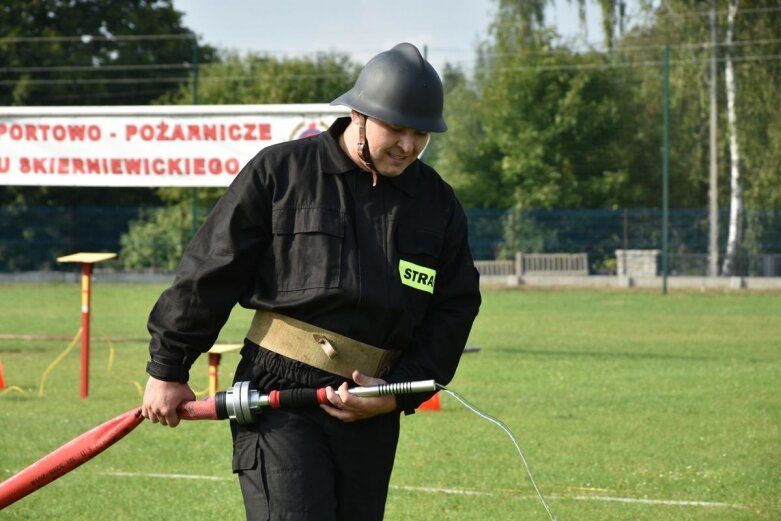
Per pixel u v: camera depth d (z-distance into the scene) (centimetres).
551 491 963
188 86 5594
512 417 1355
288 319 521
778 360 2023
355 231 516
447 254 541
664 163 3872
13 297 3556
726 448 1171
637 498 940
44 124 1911
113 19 5866
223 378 1739
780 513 892
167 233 4638
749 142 4866
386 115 502
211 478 995
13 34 5562
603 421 1334
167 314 519
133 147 1891
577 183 5291
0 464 1041
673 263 4456
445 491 955
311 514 500
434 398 1392
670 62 4959
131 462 1060
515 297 3762
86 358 1505
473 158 5588
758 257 4481
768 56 4828
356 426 520
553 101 5359
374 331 519
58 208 4672
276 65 5519
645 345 2278
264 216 516
